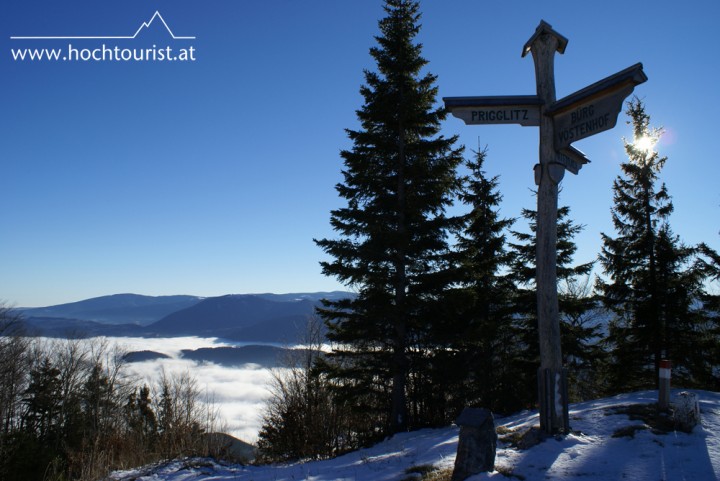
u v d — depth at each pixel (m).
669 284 17.62
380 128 17.62
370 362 16.02
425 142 16.62
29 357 39.75
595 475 6.20
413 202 16.16
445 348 16.70
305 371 22.31
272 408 23.25
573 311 17.30
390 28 17.86
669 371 8.83
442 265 16.44
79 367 42.56
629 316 18.81
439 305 15.38
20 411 40.16
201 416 25.58
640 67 6.68
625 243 18.50
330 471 9.29
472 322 16.91
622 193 18.70
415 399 17.28
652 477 6.03
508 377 17.31
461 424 6.59
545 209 8.06
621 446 7.17
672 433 7.61
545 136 8.11
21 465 23.64
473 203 19.55
